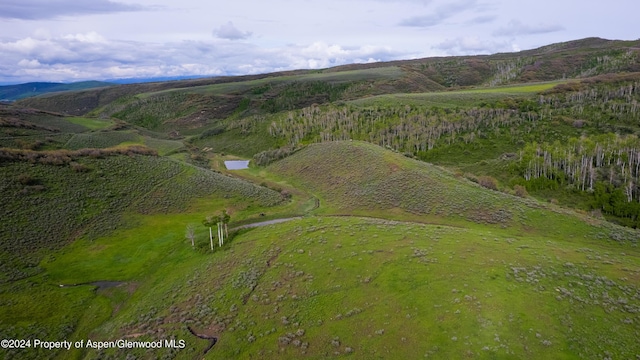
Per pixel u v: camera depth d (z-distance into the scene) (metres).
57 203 58.31
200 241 54.41
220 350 29.58
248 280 39.78
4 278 42.62
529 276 33.97
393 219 60.28
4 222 50.88
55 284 43.75
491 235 46.62
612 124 99.81
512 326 26.81
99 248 52.16
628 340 25.91
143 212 63.09
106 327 36.06
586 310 29.03
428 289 32.53
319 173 92.38
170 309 36.94
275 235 52.22
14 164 64.00
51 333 35.25
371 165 84.00
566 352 24.64
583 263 37.69
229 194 74.56
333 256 42.03
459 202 60.81
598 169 76.19
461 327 27.03
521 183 79.75
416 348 25.86
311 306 33.25
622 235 47.72
